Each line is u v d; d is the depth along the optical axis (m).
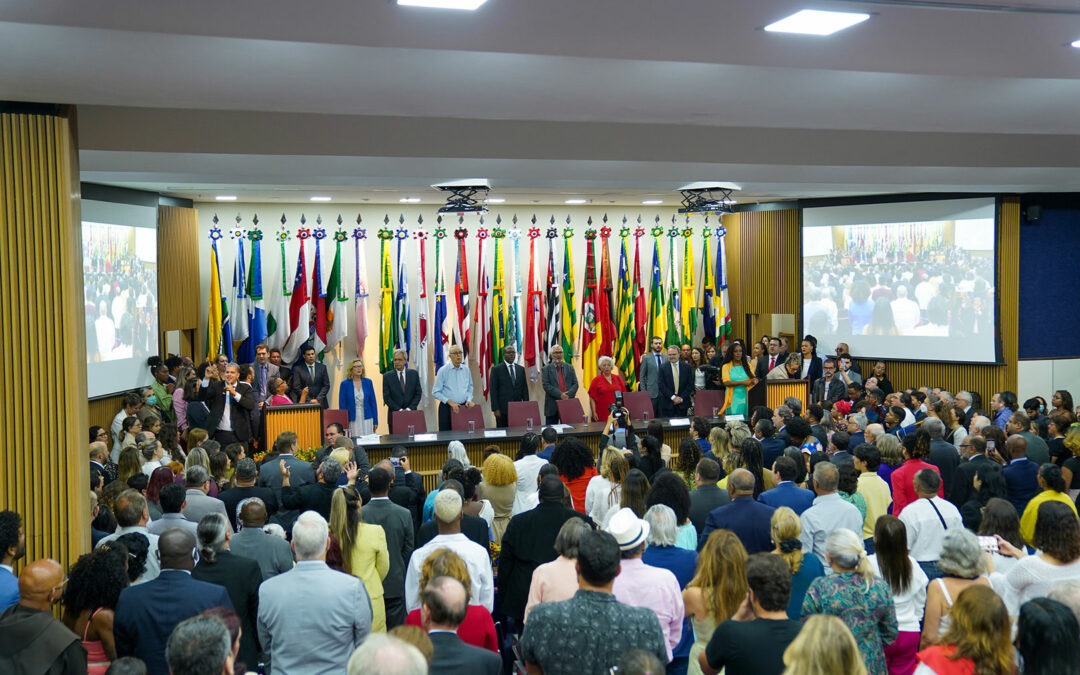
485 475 7.02
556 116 7.93
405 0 4.83
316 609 4.10
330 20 5.16
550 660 3.50
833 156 10.54
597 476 6.72
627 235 16.16
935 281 15.66
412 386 13.37
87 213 11.68
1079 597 3.62
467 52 6.09
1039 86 7.34
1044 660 3.29
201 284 15.30
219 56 5.88
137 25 5.16
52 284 6.43
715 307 17.42
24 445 6.40
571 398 13.49
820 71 6.80
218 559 4.56
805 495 6.17
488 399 15.89
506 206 16.72
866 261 16.41
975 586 3.51
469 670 3.30
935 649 3.46
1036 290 15.40
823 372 15.22
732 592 4.19
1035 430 10.18
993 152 10.98
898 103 7.77
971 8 5.06
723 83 6.99
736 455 7.05
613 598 3.58
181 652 2.85
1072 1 4.98
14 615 3.91
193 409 11.59
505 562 5.35
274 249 15.48
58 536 6.46
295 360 14.68
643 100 7.42
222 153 8.73
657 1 4.89
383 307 15.07
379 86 6.73
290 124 8.88
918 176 11.53
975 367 15.30
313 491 6.72
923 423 8.55
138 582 4.66
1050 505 4.71
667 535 4.80
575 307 17.08
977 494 7.35
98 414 11.96
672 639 4.18
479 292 15.48
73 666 3.89
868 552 6.61
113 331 12.29
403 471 8.49
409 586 4.76
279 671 4.11
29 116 6.40
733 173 10.82
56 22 5.09
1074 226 15.49
